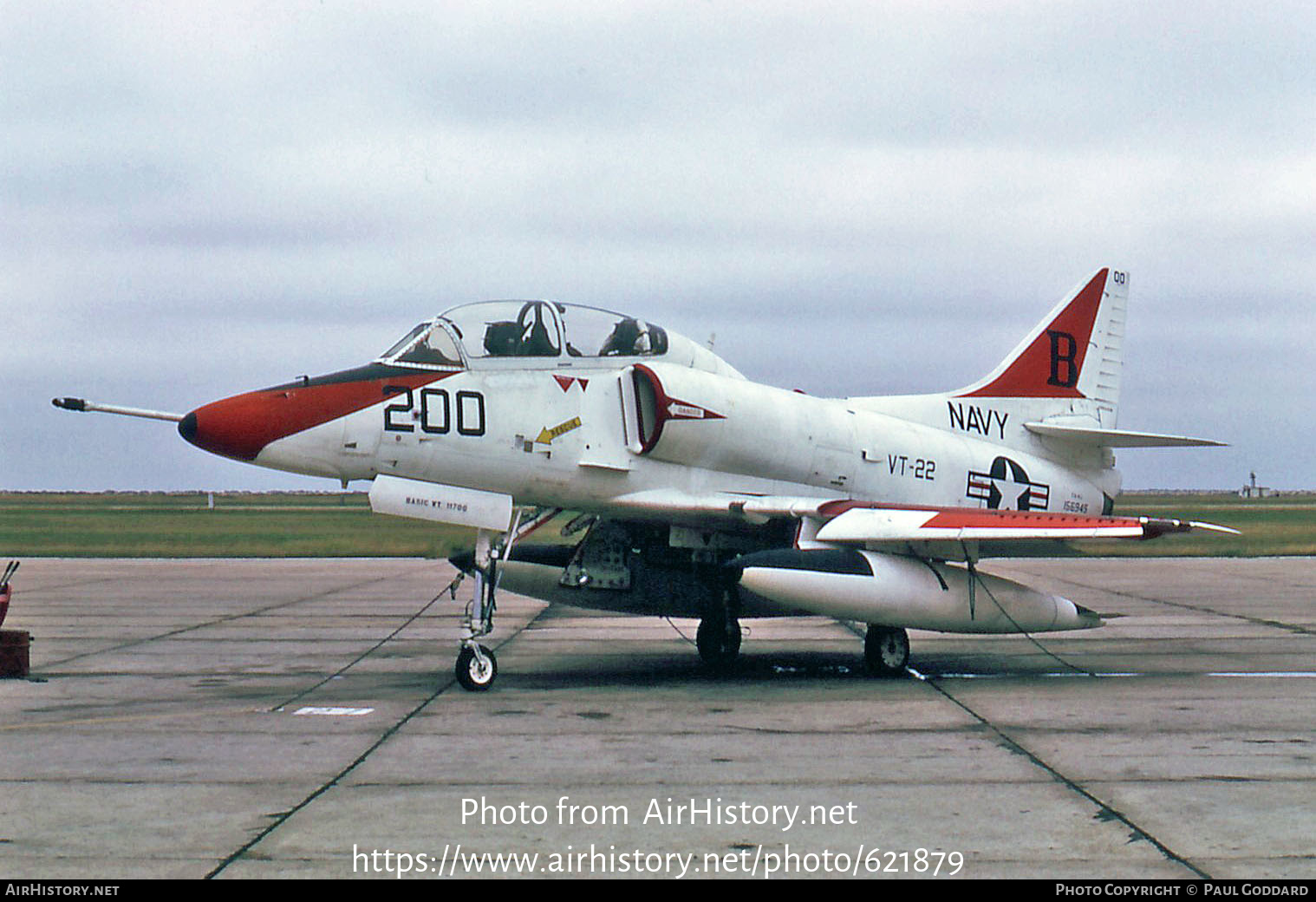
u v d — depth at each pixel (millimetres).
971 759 8523
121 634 16953
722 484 12938
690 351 13055
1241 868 6035
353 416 11023
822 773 8086
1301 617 19438
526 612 20766
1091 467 16578
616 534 13766
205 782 7836
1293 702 11055
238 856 6273
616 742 9180
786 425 13180
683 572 13781
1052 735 9438
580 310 12461
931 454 14547
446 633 17219
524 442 11719
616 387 12352
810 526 12812
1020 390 15922
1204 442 15234
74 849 6379
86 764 8391
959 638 16641
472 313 11891
